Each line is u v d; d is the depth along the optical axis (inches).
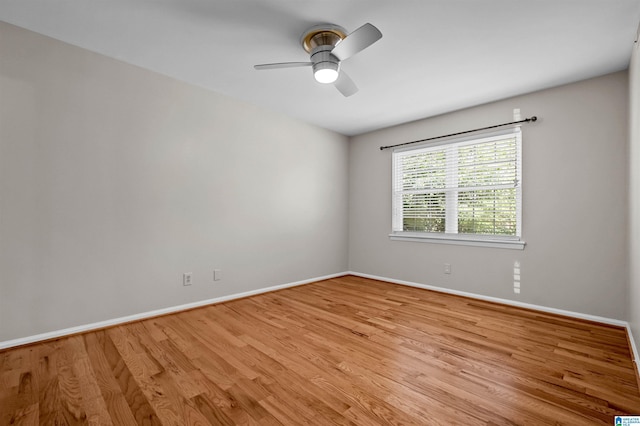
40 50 87.8
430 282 154.3
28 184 86.4
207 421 55.4
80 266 95.3
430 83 115.0
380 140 177.2
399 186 170.1
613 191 105.1
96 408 58.9
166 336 93.9
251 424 54.7
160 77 112.0
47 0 72.2
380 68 103.2
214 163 128.0
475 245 137.5
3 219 82.7
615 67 101.7
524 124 124.6
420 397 63.0
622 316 103.5
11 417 56.1
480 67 102.3
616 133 104.5
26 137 85.9
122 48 94.5
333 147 182.5
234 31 84.0
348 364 76.9
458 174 145.6
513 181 128.0
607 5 71.0
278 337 93.7
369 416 57.1
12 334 84.1
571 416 57.1
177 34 86.0
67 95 92.6
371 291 150.9
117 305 102.8
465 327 102.4
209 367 74.9
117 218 102.7
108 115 100.4
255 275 143.5
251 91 126.4
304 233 166.2
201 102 123.4
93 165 97.7
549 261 118.5
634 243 84.7
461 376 71.2
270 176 149.4
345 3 71.8
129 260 105.4
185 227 119.5
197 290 123.3
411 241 161.8
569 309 114.0
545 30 81.3
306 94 128.7
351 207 192.2
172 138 115.5
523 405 60.4
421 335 95.5
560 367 75.4
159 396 62.9
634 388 66.2
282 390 65.4
